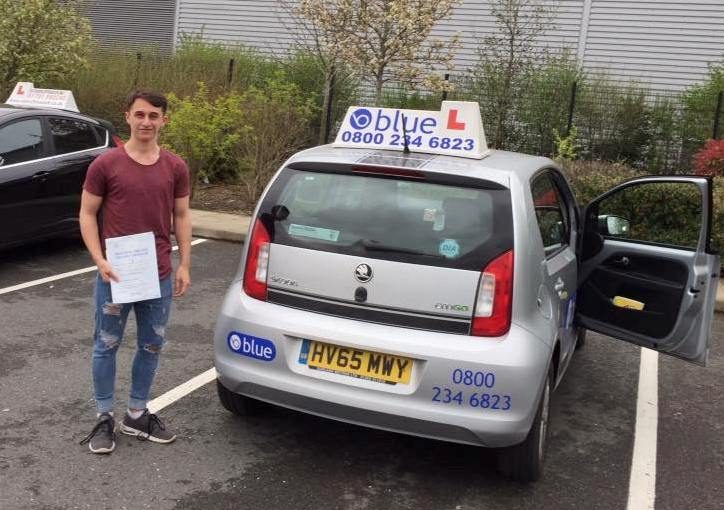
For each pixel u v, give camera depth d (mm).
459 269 3188
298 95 11844
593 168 9938
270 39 17453
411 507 3230
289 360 3355
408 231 3305
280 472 3459
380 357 3221
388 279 3244
